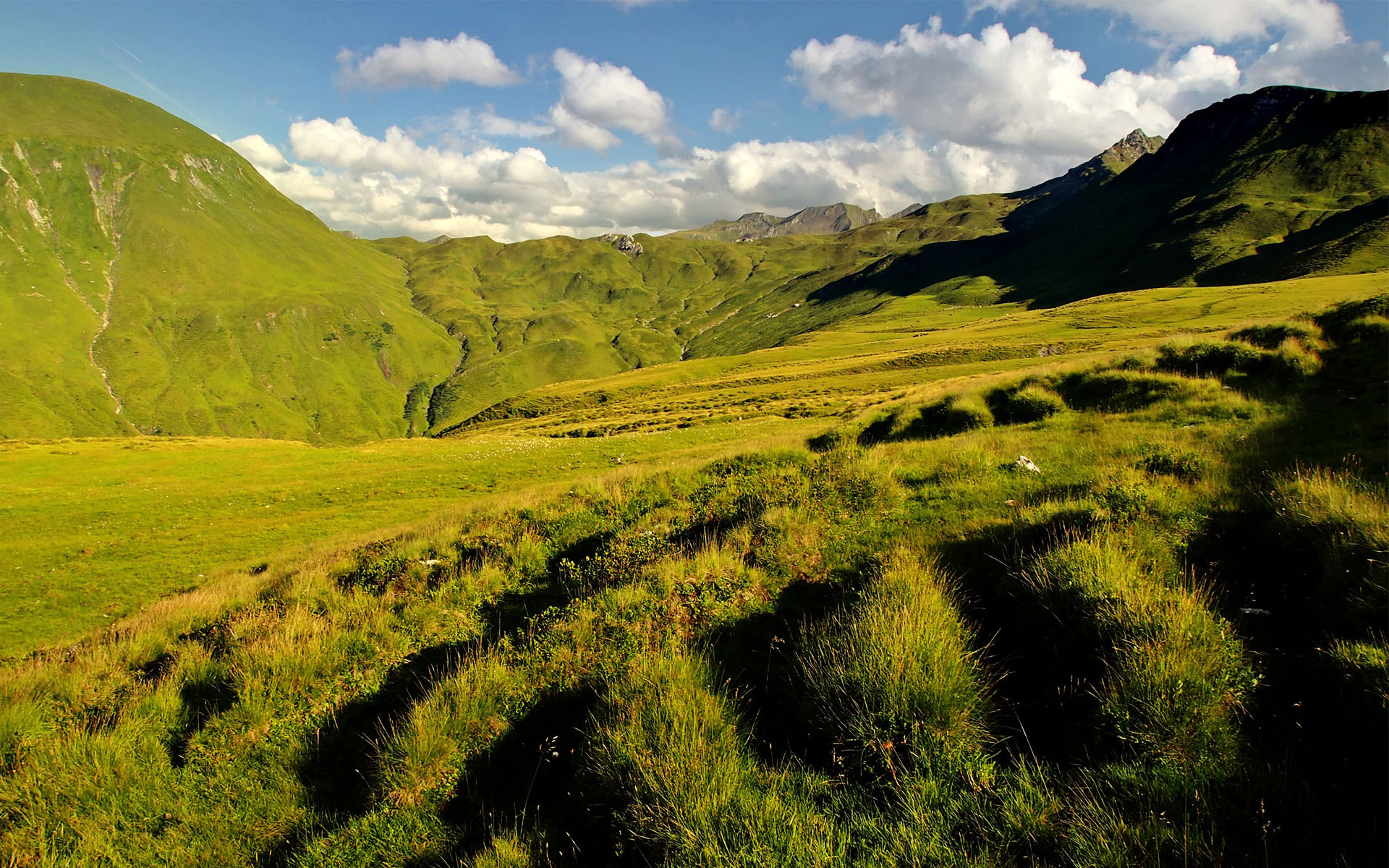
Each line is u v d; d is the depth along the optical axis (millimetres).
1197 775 4750
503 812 6332
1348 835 4129
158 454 50219
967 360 111062
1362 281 123000
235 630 11406
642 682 6785
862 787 5418
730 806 5336
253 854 6766
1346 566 6242
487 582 11969
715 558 9398
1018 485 10766
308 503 34344
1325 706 5094
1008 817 4742
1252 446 10867
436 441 57500
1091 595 6371
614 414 102312
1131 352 20656
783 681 7020
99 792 7430
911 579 7480
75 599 23156
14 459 47656
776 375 124750
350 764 7871
